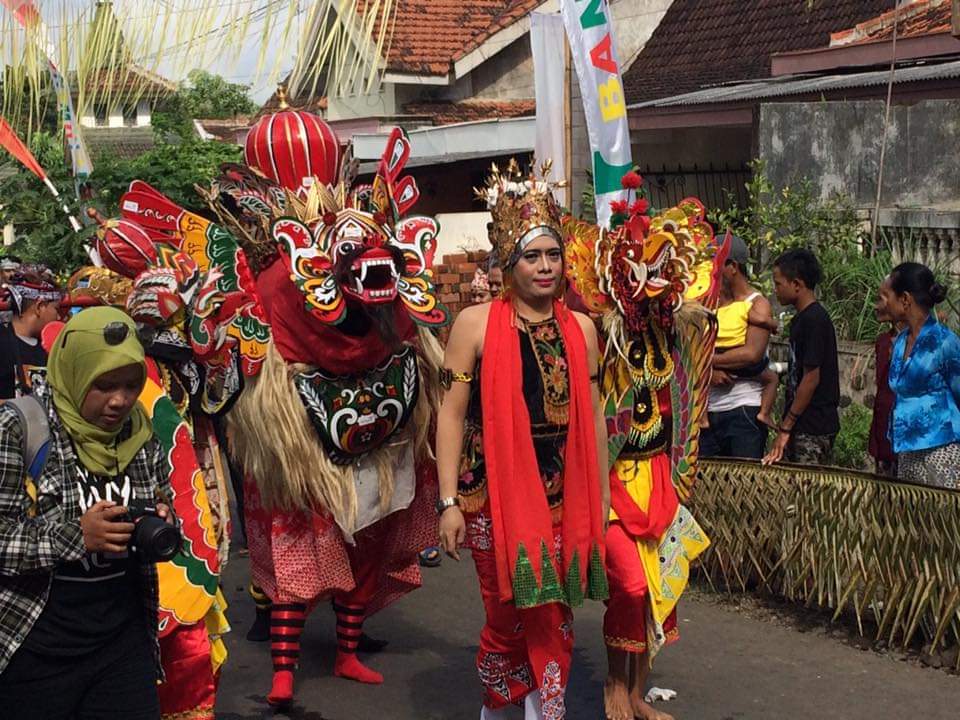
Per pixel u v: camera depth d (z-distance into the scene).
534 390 3.93
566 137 8.90
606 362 4.29
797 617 5.52
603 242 4.28
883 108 10.27
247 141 5.09
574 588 3.92
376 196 4.77
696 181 13.89
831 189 10.16
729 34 16.16
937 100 10.41
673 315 4.43
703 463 5.82
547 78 8.77
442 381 4.03
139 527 2.89
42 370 3.10
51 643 2.92
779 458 5.79
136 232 4.51
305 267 4.46
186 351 4.18
